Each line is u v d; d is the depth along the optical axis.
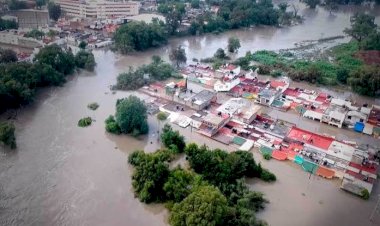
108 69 182.62
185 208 81.12
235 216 83.62
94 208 90.12
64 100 146.00
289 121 138.88
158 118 134.00
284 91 163.38
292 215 91.31
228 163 100.12
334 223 89.56
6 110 133.25
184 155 113.56
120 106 123.19
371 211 94.69
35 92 148.50
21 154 109.69
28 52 189.38
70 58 173.62
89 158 109.50
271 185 102.31
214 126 125.94
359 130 134.12
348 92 169.25
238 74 176.88
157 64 178.88
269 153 116.00
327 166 111.00
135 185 95.69
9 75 137.75
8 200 91.62
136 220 87.12
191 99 143.00
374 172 108.19
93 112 137.25
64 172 102.56
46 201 91.81
